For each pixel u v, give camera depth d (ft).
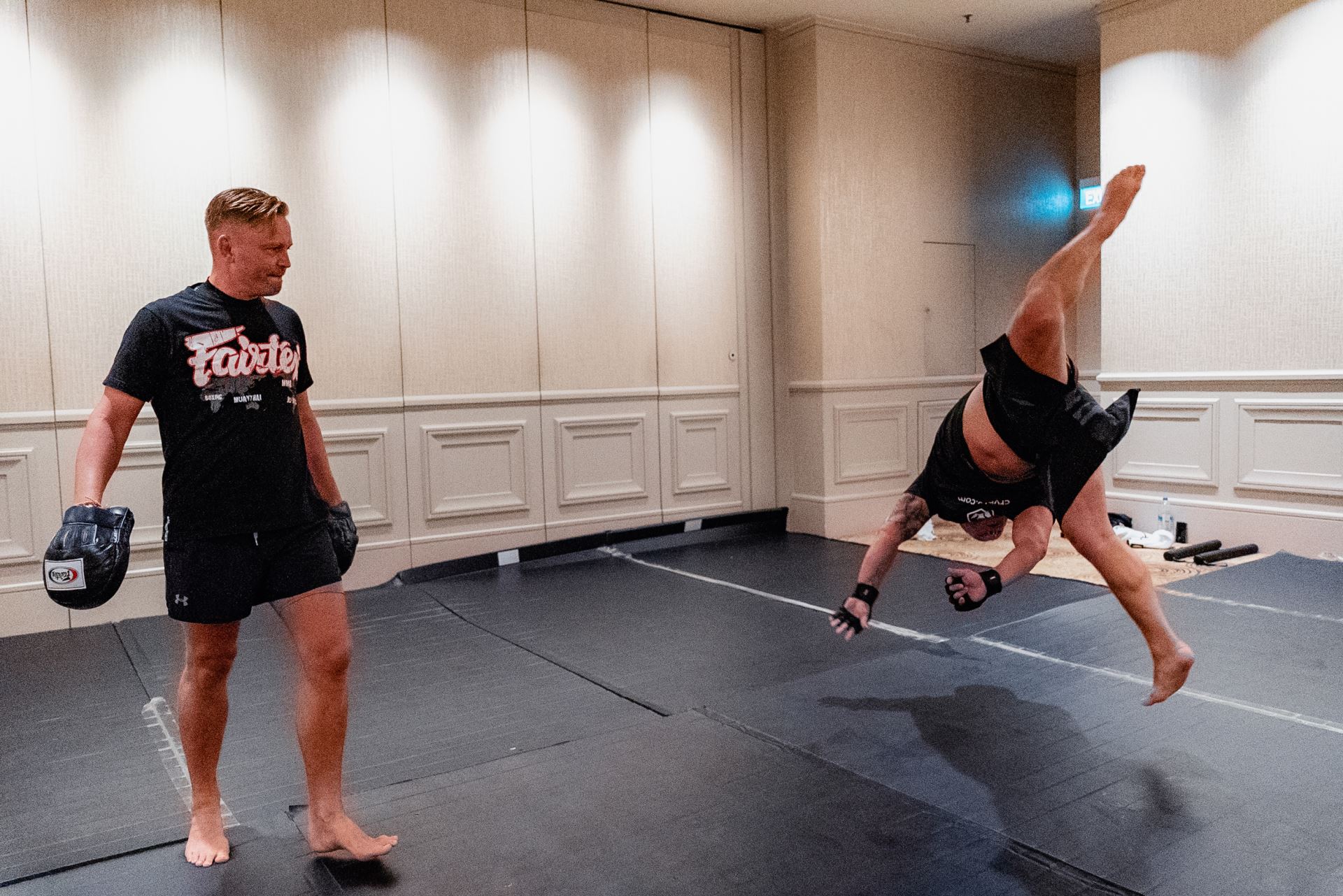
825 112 20.75
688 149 20.63
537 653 12.94
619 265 19.83
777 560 18.89
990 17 20.62
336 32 16.56
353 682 11.91
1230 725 9.34
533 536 19.07
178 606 6.52
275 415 6.61
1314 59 16.76
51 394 14.62
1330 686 10.38
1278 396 17.56
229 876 7.07
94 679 12.27
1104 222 7.80
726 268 21.30
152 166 15.16
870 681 11.02
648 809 7.93
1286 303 17.38
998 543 20.18
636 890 6.67
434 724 10.39
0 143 14.12
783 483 22.30
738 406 21.68
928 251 22.61
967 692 10.52
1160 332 19.22
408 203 17.39
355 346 16.99
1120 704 9.98
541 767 8.88
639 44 19.84
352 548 7.41
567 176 19.08
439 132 17.65
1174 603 13.97
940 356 23.03
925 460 22.89
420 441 17.72
